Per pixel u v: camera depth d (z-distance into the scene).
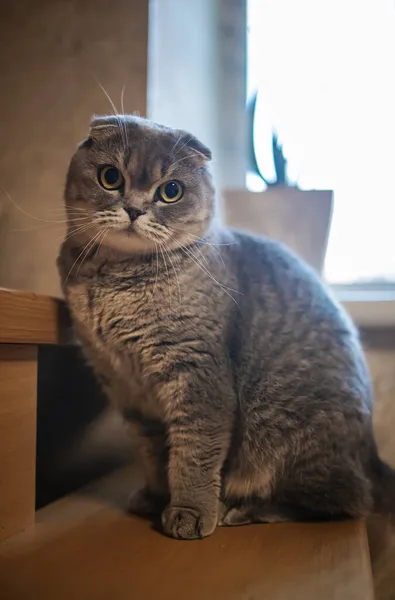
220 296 1.06
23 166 1.46
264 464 1.05
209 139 1.67
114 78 1.41
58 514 1.06
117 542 0.91
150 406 1.10
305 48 1.74
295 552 0.87
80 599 0.71
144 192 1.03
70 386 1.39
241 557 0.85
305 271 1.19
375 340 1.45
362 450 1.07
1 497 0.91
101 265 1.05
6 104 1.46
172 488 1.00
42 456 1.32
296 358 1.07
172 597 0.72
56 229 1.44
